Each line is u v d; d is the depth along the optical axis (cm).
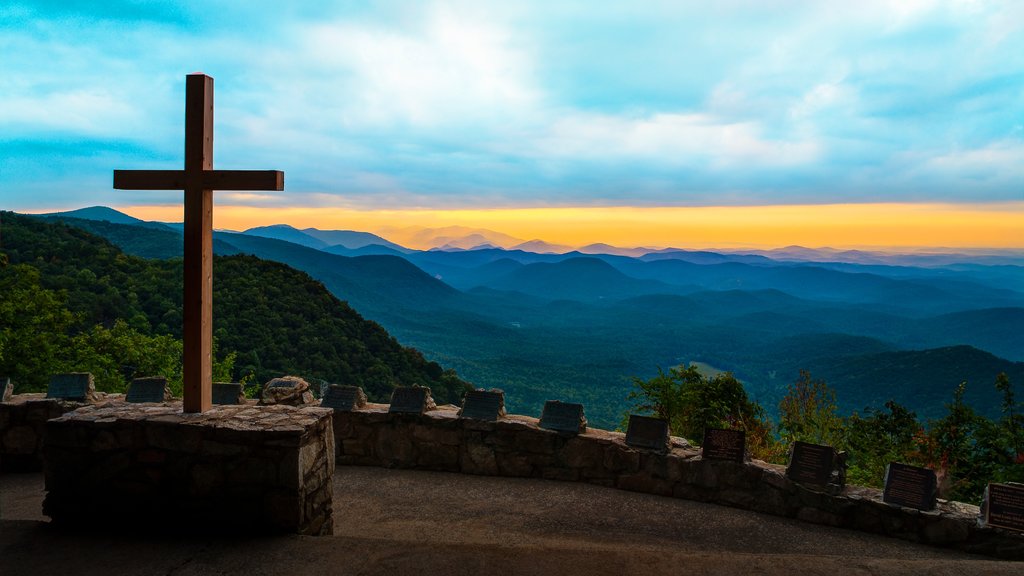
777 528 482
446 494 547
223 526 362
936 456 700
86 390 622
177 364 1641
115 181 409
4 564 313
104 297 2270
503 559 321
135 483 368
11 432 596
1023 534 421
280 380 679
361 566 313
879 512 472
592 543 439
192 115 399
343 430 632
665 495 550
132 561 319
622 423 865
